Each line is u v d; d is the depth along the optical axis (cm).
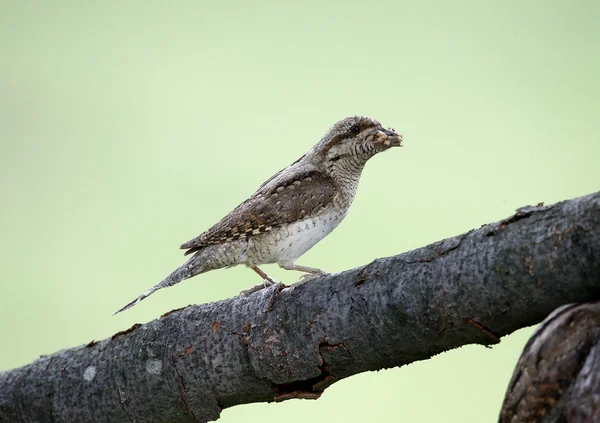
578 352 605
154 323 827
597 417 559
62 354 862
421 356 723
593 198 622
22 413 856
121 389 821
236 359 779
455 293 670
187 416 818
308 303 745
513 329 677
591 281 621
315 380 770
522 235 643
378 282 713
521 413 618
